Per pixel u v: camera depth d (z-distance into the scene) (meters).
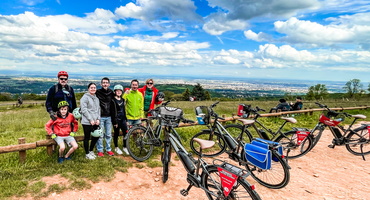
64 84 5.05
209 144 3.37
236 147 4.88
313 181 4.45
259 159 3.56
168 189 3.92
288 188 4.13
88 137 4.98
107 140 5.37
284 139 5.54
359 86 67.25
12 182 3.73
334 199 3.76
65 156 4.82
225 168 2.98
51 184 3.78
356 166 5.30
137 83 5.79
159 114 4.38
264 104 29.19
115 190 3.76
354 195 3.91
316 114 13.05
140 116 6.02
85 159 4.88
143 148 5.27
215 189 3.48
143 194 3.69
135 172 4.54
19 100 31.41
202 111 5.28
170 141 4.14
